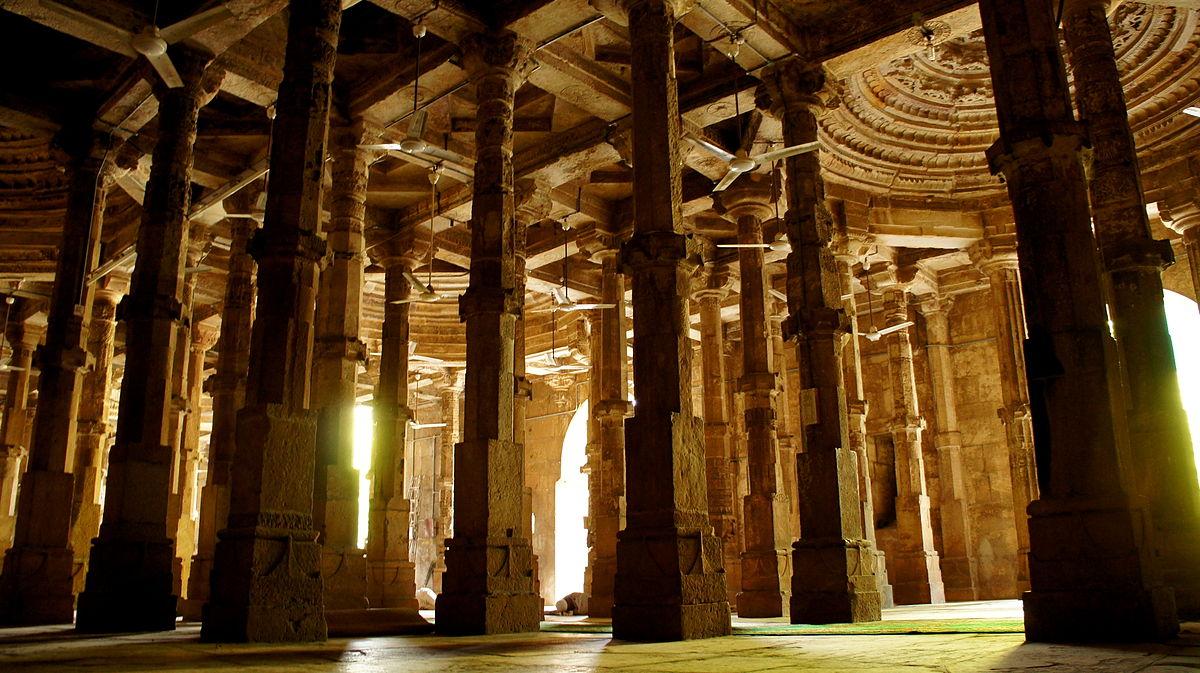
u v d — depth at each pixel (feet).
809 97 47.65
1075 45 39.73
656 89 35.53
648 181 34.35
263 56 48.85
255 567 29.04
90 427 76.79
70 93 54.19
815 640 26.58
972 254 73.82
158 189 44.50
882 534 86.43
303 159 33.35
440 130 58.75
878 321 93.56
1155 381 35.14
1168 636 21.24
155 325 43.06
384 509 61.05
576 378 123.03
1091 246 23.99
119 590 39.73
